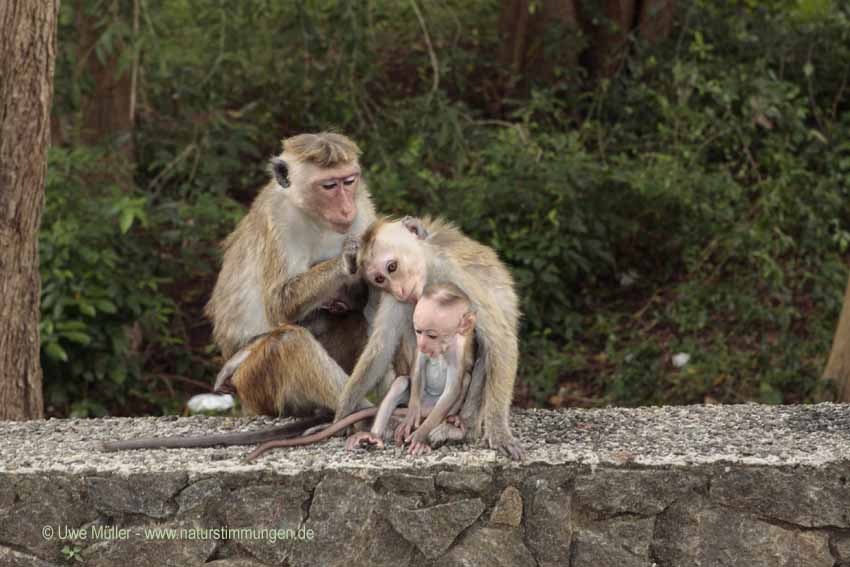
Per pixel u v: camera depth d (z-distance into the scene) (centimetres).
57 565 639
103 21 1316
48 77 879
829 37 1533
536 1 1459
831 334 1258
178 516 639
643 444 679
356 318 779
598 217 1357
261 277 771
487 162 1407
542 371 1252
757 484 642
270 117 1537
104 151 1312
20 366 895
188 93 1421
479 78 1630
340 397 698
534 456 646
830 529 646
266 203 769
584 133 1439
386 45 1656
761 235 1309
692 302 1312
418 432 659
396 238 665
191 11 1515
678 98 1439
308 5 1462
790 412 771
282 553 639
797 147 1453
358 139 1461
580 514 643
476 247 702
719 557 642
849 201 1404
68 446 700
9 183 869
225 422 754
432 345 646
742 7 1547
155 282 1234
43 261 1167
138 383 1261
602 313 1353
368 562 641
